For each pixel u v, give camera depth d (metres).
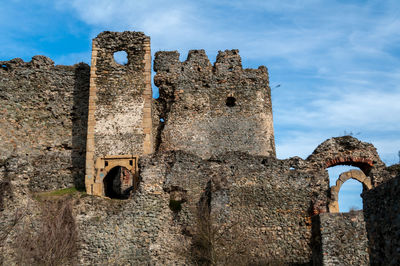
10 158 28.48
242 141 35.03
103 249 26.52
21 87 34.44
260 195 29.02
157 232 27.31
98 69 32.72
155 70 36.31
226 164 29.62
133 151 31.30
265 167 29.70
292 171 29.81
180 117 35.25
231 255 26.08
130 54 33.16
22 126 33.78
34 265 24.47
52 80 35.00
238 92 36.09
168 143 34.72
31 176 29.09
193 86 35.94
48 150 33.72
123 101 32.25
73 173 33.25
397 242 14.74
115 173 34.00
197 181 28.98
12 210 26.56
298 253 27.86
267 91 36.69
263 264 26.36
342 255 24.16
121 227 27.06
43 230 25.92
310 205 29.02
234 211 28.38
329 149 31.03
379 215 15.81
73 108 34.72
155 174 28.62
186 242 27.19
